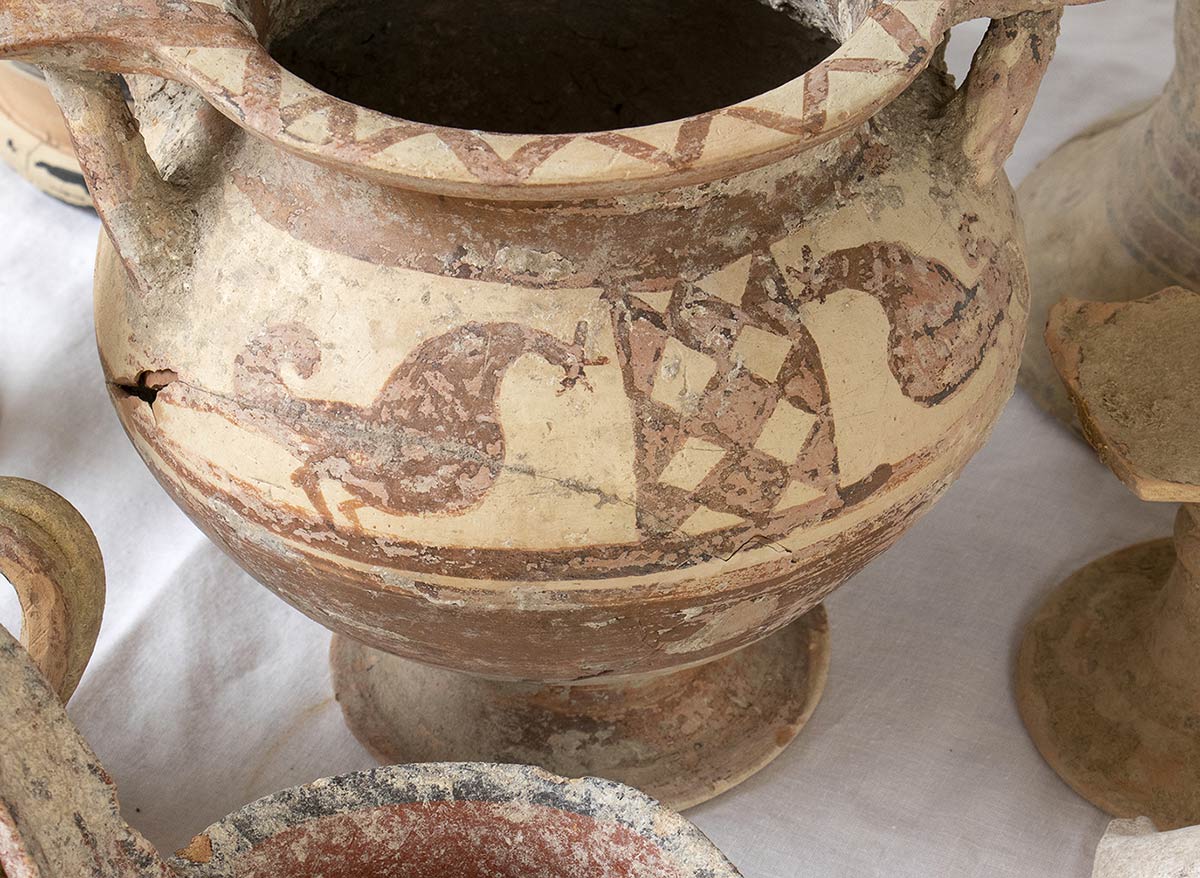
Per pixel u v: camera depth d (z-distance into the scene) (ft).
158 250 3.81
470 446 3.59
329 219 3.64
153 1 3.51
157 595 5.56
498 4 4.97
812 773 5.01
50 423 6.28
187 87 4.15
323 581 3.93
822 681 5.21
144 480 6.09
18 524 4.36
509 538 3.66
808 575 3.98
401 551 3.74
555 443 3.58
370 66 4.98
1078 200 6.37
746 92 5.08
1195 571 4.79
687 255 3.58
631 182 3.20
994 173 4.10
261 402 3.71
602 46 5.13
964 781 4.99
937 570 5.71
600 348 3.55
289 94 3.34
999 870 4.75
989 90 3.90
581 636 3.94
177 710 5.20
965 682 5.30
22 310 6.74
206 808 4.91
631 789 3.61
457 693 5.01
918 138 4.02
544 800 3.64
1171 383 5.00
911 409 3.85
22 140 7.04
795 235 3.68
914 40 3.44
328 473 3.68
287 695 5.28
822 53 4.75
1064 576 5.68
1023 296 4.29
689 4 4.92
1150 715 5.03
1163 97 5.91
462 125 5.33
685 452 3.61
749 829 4.85
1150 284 6.00
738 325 3.60
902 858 4.77
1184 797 4.83
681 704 4.99
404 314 3.58
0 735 3.04
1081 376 5.03
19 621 5.52
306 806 3.63
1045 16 3.82
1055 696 5.16
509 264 3.54
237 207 3.78
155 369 3.89
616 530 3.66
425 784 3.66
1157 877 4.13
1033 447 6.24
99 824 3.19
